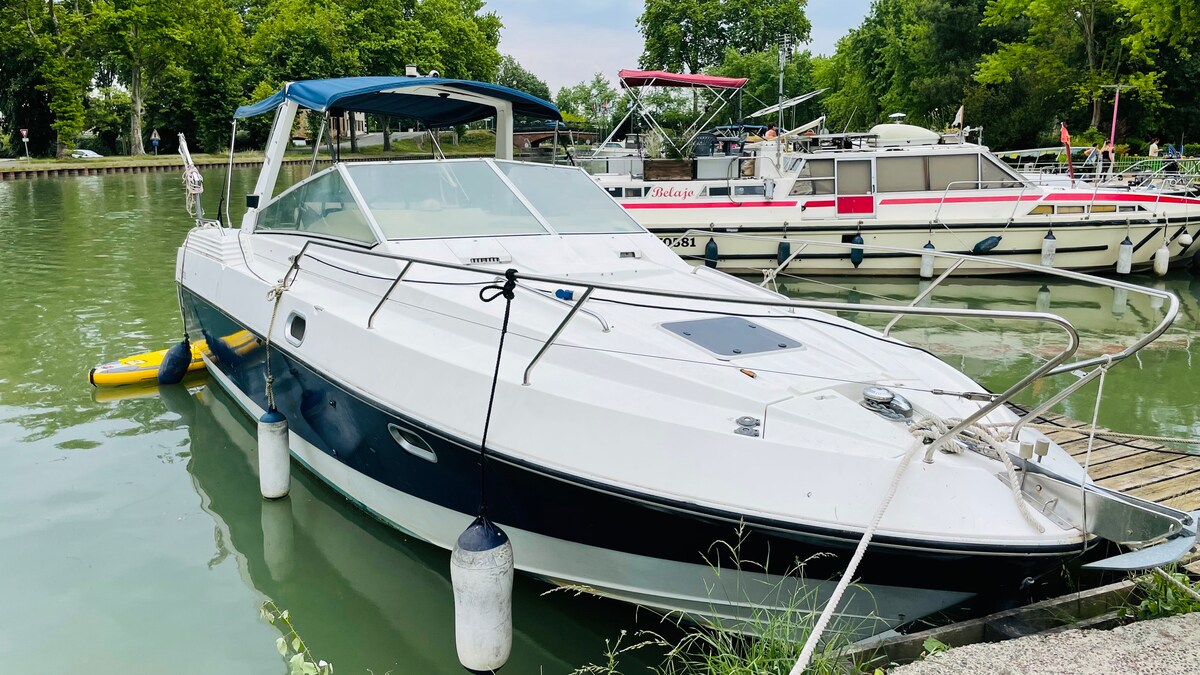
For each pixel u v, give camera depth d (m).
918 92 31.77
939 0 32.56
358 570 3.85
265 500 4.45
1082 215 11.93
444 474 3.41
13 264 11.69
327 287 4.39
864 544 2.51
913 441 2.86
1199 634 2.58
